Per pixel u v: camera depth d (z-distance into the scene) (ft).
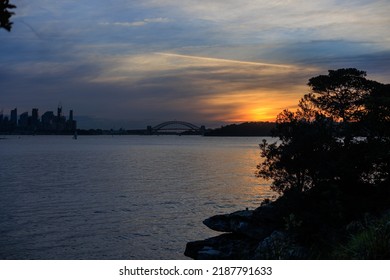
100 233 200.34
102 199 303.89
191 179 441.27
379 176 143.33
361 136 156.97
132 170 548.31
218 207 272.10
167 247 176.14
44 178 442.91
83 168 574.15
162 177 461.78
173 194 330.54
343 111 173.58
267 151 160.45
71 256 161.17
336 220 117.60
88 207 270.67
